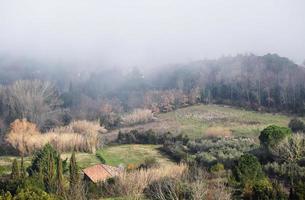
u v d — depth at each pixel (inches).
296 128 2694.4
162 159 2375.7
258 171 1376.7
